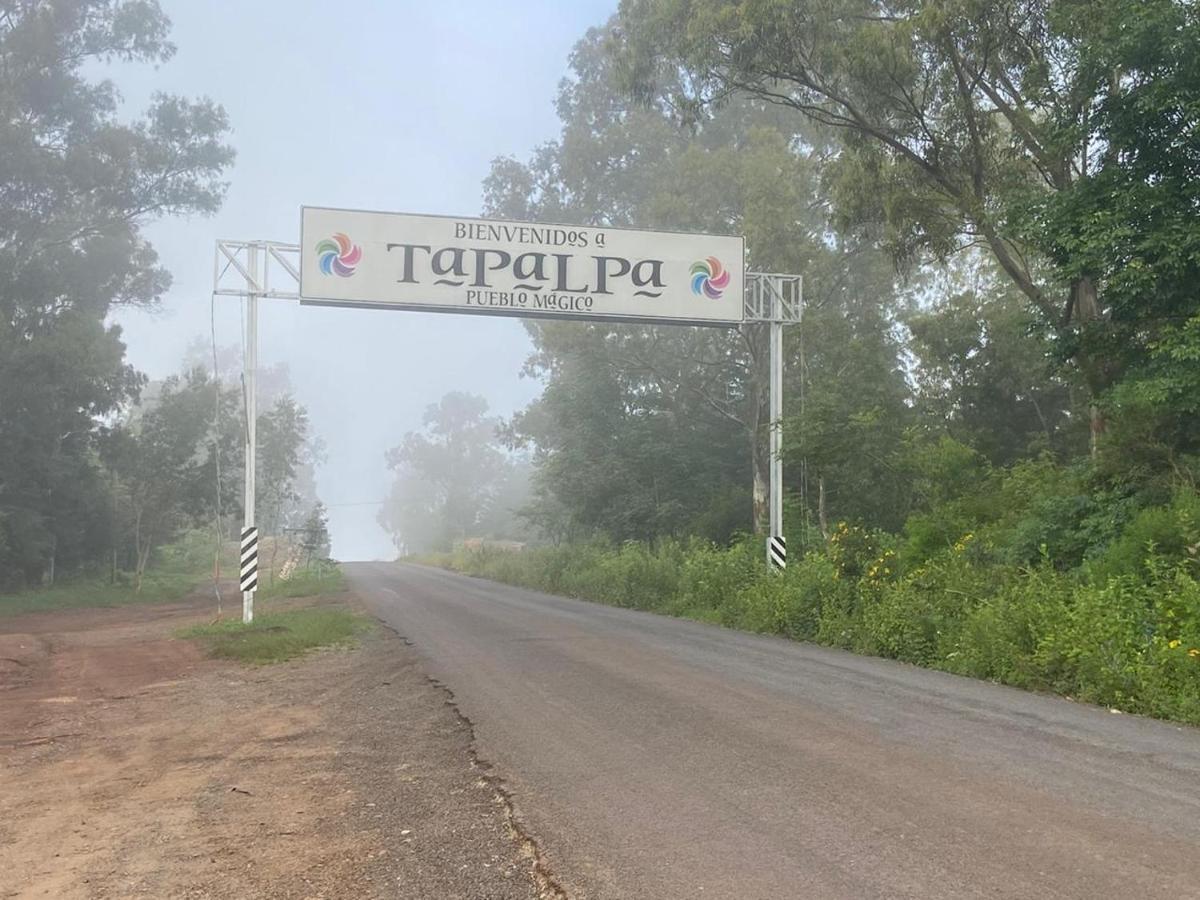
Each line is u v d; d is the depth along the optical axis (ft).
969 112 73.72
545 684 37.96
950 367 108.58
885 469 77.51
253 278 67.10
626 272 69.87
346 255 66.03
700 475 135.74
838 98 78.48
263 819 21.58
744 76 80.33
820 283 108.78
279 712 35.73
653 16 84.33
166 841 20.27
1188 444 57.16
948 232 79.87
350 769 26.02
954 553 56.90
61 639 72.23
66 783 25.98
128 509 152.56
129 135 130.93
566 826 19.45
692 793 21.47
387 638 59.93
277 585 130.00
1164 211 52.39
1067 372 65.82
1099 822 18.58
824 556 64.54
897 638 44.50
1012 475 74.69
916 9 72.28
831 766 23.44
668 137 140.87
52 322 133.39
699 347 130.72
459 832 19.70
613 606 84.58
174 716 35.91
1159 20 50.31
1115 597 38.55
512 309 67.87
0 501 127.85
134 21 130.62
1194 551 41.75
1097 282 61.87
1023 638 37.52
